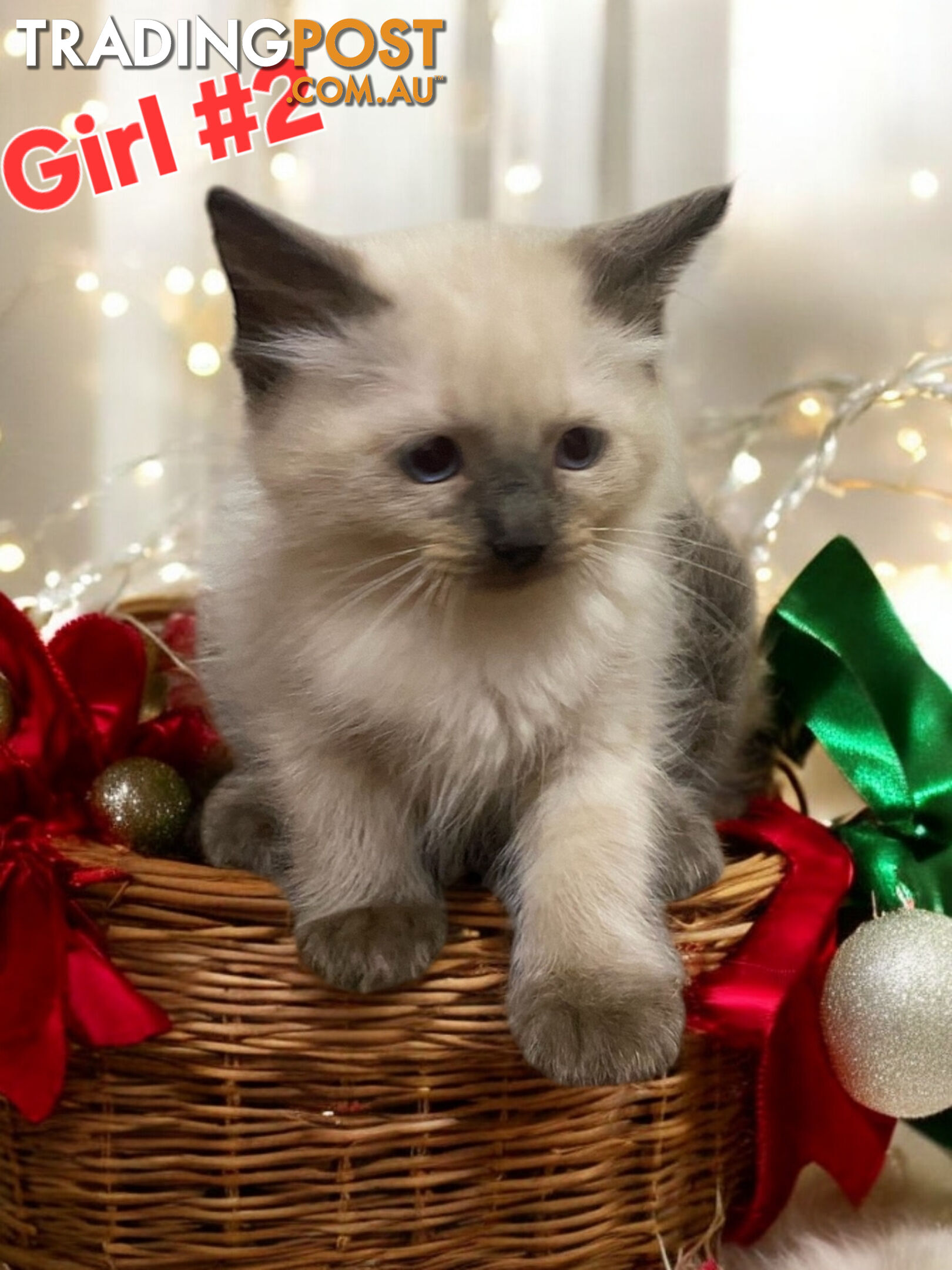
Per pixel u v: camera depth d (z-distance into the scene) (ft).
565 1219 0.83
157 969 0.77
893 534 1.45
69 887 0.78
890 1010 0.84
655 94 1.42
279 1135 0.79
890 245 1.41
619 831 0.81
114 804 0.93
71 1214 0.83
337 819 0.84
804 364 1.43
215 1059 0.78
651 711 0.86
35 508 1.52
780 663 1.08
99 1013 0.76
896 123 1.39
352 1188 0.80
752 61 1.40
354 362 0.76
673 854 0.84
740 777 1.05
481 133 1.46
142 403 1.52
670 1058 0.74
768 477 1.44
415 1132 0.79
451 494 0.74
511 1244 0.82
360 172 1.47
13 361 1.49
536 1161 0.81
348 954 0.75
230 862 0.87
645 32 1.41
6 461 1.51
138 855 0.84
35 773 0.93
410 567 0.76
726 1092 0.89
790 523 1.45
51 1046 0.77
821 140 1.40
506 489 0.73
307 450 0.76
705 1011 0.82
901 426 1.42
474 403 0.74
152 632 1.15
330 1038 0.76
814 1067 0.90
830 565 1.05
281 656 0.83
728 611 0.97
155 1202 0.81
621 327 0.81
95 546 1.53
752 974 0.82
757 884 0.85
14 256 1.48
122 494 1.53
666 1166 0.86
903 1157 1.04
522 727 0.81
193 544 1.46
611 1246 0.84
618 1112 0.82
